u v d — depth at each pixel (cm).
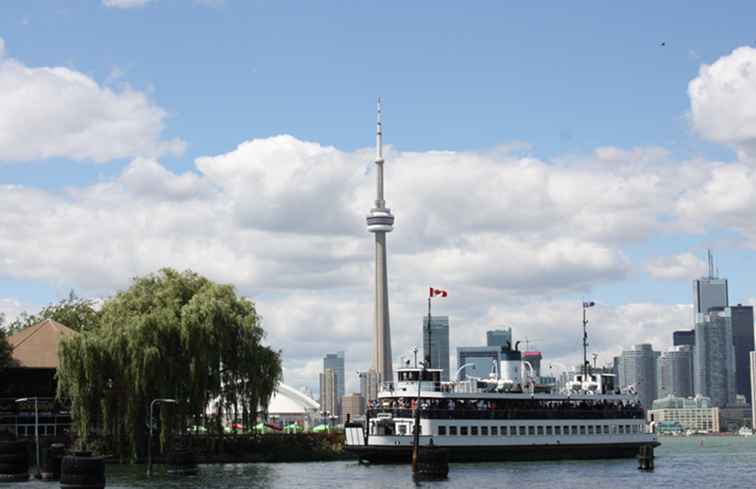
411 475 12131
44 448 11169
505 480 11756
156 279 14238
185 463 11862
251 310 14112
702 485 12075
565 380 16538
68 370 12619
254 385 13500
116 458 12912
